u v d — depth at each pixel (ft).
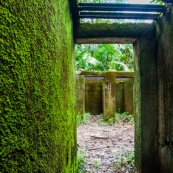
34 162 4.48
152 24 14.29
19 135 3.82
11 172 3.54
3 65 3.37
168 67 12.09
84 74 34.50
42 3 5.13
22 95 3.94
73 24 13.74
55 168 6.28
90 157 19.06
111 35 14.16
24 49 4.04
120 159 18.48
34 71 4.53
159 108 13.92
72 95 11.86
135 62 15.57
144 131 14.28
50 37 5.84
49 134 5.60
